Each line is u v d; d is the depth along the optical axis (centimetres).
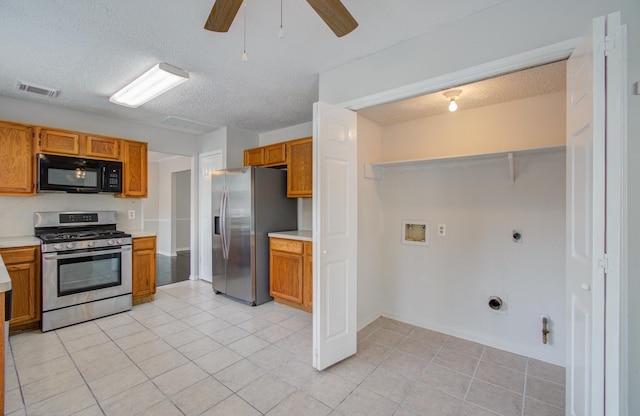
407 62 198
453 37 179
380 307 325
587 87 117
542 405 181
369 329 291
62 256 289
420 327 297
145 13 170
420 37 192
